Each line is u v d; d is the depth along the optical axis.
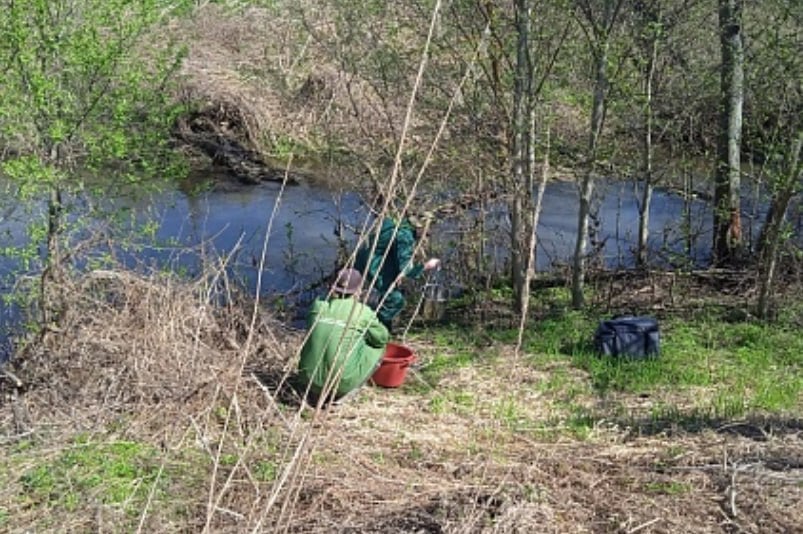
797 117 10.92
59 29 8.41
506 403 8.29
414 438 7.43
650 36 10.66
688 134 13.30
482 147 11.22
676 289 11.77
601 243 12.38
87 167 8.77
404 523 5.94
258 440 6.98
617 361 9.24
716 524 6.09
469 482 6.58
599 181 15.19
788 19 11.51
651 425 7.76
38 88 8.14
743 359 9.40
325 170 16.84
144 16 8.63
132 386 7.72
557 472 6.76
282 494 6.16
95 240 8.71
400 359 8.52
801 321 10.55
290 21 14.31
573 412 8.12
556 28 10.49
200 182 17.08
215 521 5.98
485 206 11.70
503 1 10.71
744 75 11.88
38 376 8.05
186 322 8.44
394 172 3.42
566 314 10.91
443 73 11.13
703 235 14.07
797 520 6.09
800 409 8.19
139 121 9.19
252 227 14.73
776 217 10.41
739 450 7.15
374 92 12.34
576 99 11.23
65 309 8.32
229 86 18.58
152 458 6.77
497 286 12.11
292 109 17.84
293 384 8.02
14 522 6.06
